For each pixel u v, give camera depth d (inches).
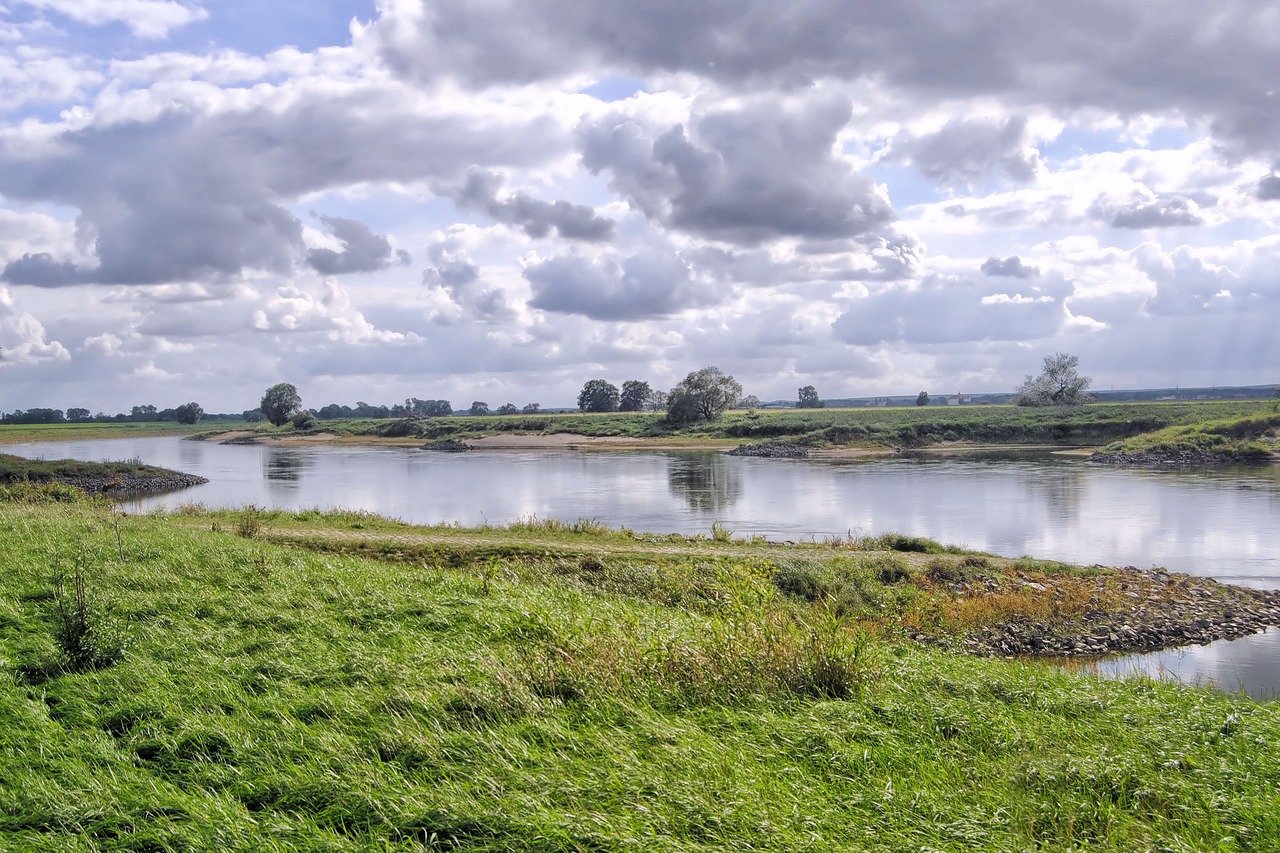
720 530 1095.0
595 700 307.6
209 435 5349.4
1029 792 235.8
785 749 265.0
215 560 617.9
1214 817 220.4
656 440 3959.2
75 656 358.3
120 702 310.8
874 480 2065.7
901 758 259.8
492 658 347.9
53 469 2202.3
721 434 4042.8
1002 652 664.4
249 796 241.0
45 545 663.8
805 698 313.6
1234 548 1100.5
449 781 239.8
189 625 431.5
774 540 1190.3
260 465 2906.0
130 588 526.0
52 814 225.8
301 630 426.9
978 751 269.7
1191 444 2524.6
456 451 3686.0
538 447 3796.8
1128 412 3868.1
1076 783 239.6
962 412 4933.6
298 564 628.4
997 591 804.6
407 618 459.2
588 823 207.3
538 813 212.8
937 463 2571.4
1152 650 672.4
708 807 215.3
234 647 390.0
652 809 217.0
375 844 205.8
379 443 4355.3
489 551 875.4
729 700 314.0
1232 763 262.2
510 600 500.1
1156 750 270.8
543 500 1734.7
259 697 319.0
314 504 1699.1
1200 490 1721.2
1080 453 2861.7
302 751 266.4
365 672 349.1
